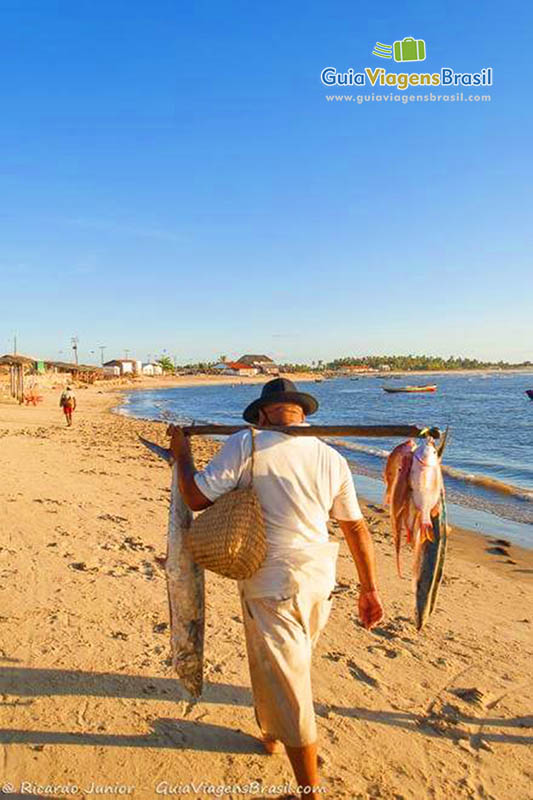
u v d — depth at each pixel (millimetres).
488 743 3926
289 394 3326
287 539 3020
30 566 6816
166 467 16953
